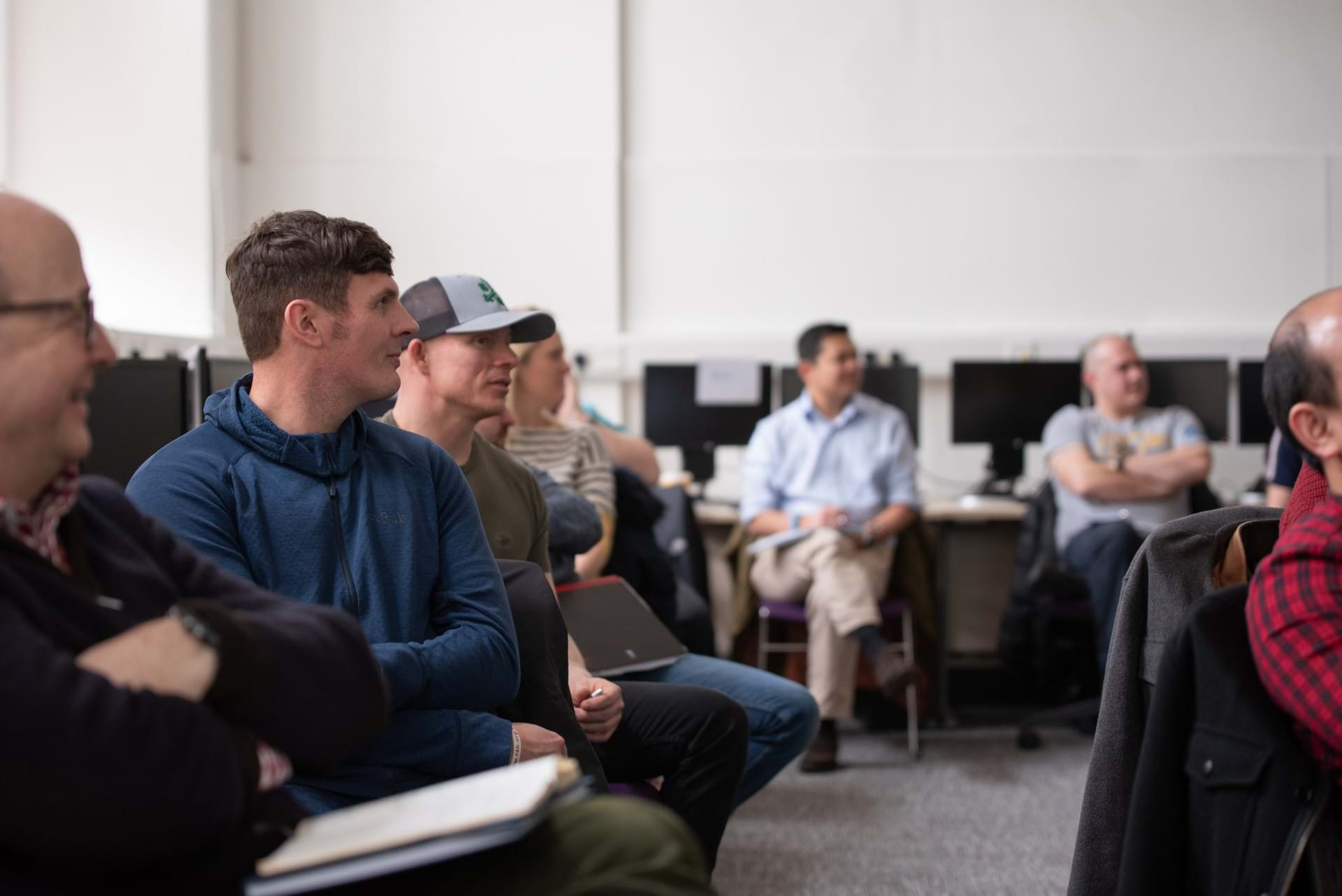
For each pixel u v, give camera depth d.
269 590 1.53
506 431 2.62
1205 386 4.86
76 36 4.46
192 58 4.55
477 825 0.97
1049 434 4.34
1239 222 5.54
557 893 1.03
